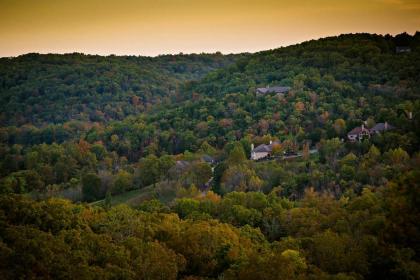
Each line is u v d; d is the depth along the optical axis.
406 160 154.12
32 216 107.19
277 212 128.50
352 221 110.38
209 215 128.62
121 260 92.25
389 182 130.88
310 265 92.62
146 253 95.31
